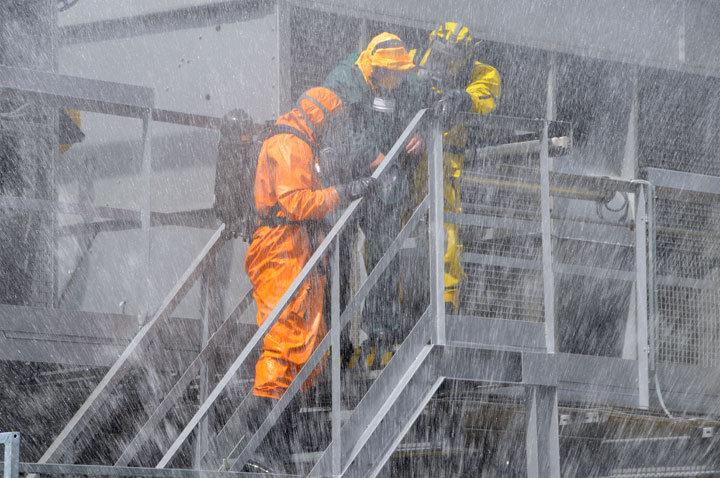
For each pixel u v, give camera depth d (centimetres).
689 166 1722
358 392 1152
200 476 871
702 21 1758
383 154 1159
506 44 1593
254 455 1046
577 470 1313
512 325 1089
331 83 1145
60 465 786
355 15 1483
